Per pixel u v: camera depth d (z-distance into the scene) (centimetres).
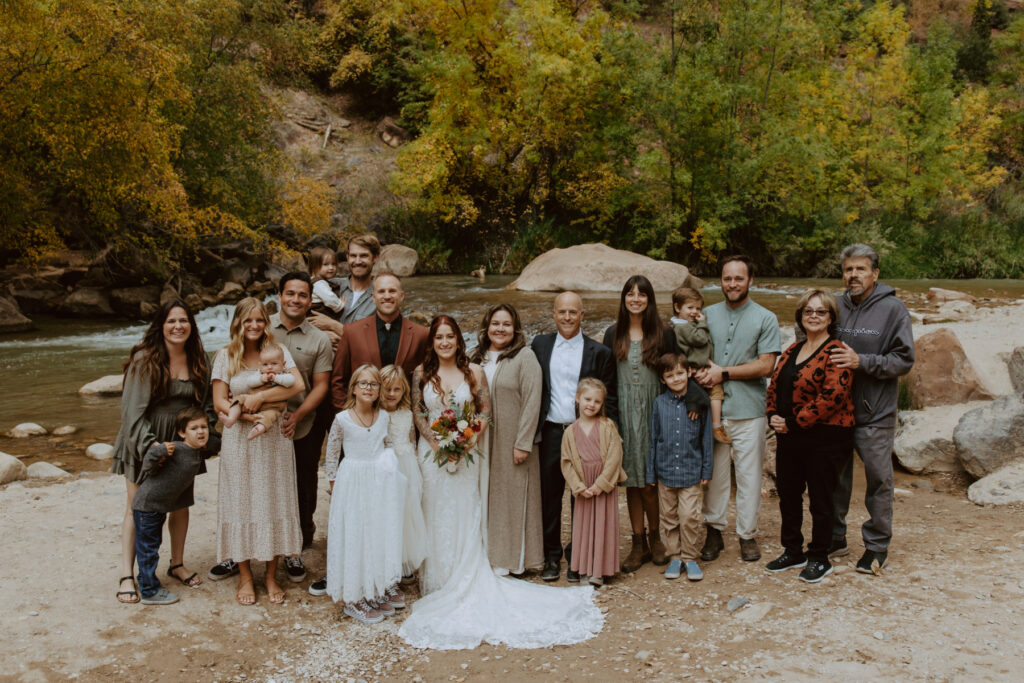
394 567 410
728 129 2055
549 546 468
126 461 416
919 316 1276
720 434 458
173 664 354
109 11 1438
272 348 422
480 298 1521
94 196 1538
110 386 1009
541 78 2092
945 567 434
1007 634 351
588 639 377
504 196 2377
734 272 461
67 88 1372
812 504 431
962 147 2539
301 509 480
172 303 420
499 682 338
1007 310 1318
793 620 382
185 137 1803
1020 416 583
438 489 440
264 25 2077
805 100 2247
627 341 466
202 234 1786
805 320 430
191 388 427
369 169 2481
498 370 458
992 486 559
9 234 1494
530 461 458
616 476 438
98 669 347
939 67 2442
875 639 356
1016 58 3000
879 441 425
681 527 446
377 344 457
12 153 1412
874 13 2516
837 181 2320
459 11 2175
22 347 1339
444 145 2142
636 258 1698
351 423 411
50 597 415
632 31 2158
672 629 383
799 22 2194
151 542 407
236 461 411
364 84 2766
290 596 434
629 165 2270
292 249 2108
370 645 379
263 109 2009
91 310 1647
